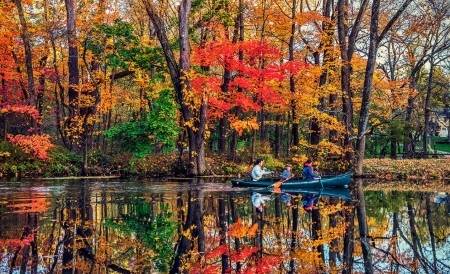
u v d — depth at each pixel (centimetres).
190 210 1235
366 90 2319
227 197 1553
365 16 2814
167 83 2681
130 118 4375
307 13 2477
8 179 2288
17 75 2603
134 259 717
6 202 1386
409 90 2842
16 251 755
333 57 2419
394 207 1316
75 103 2712
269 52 2278
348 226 1018
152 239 862
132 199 1477
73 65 2723
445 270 680
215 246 817
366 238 898
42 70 2738
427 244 852
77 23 2897
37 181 2173
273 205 1354
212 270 660
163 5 2709
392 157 3225
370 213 1202
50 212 1170
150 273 640
